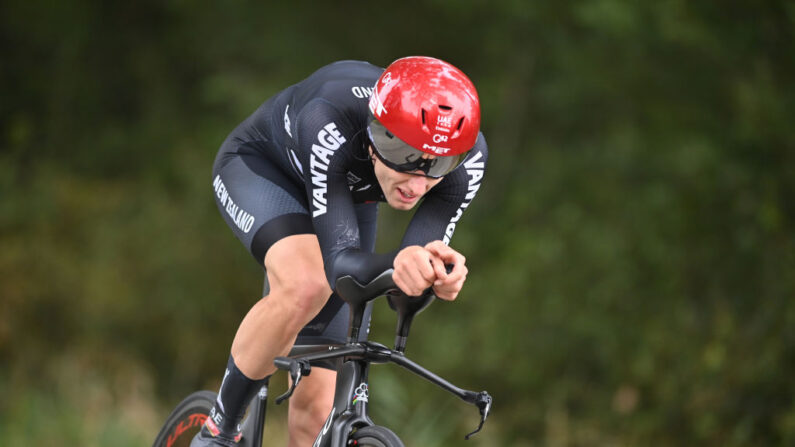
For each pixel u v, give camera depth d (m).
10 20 32.38
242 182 9.17
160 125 31.95
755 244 20.69
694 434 18.52
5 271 26.08
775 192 20.77
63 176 30.38
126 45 33.19
